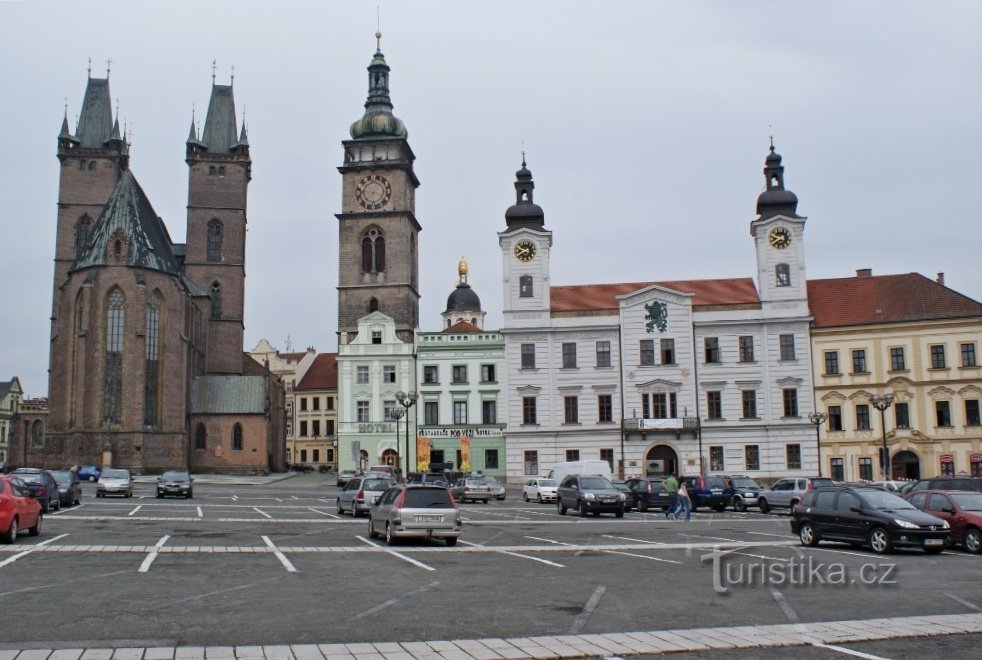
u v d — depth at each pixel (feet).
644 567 81.61
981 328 265.13
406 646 46.52
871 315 278.05
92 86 446.19
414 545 102.53
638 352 283.18
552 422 284.61
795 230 281.54
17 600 59.67
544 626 52.54
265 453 387.14
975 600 62.54
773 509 182.70
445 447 305.12
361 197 391.86
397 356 315.17
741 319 280.92
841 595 64.80
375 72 412.77
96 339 348.59
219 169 442.09
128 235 357.41
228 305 433.89
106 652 44.09
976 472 261.03
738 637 49.44
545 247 291.79
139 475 343.87
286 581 70.54
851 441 272.10
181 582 68.95
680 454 277.64
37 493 150.61
